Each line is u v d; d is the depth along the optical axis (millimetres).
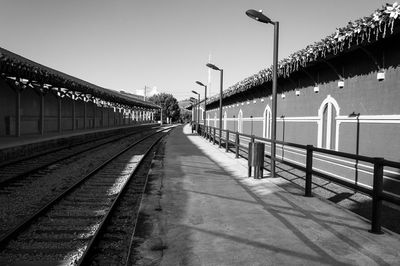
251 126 22859
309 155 7953
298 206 7262
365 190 5770
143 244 5262
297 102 14953
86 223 6801
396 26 7648
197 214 6781
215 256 4750
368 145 9781
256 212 6859
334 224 6055
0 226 6660
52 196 8961
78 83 25328
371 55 9211
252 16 10383
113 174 12266
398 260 4551
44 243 5711
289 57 12773
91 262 4969
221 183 9891
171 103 121312
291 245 5094
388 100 8961
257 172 10500
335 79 11602
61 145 22562
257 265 4445
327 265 4418
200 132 39281
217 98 32906
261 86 19078
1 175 11844
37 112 26375
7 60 14836
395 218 7523
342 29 8883
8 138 19078
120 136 38156
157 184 9820
